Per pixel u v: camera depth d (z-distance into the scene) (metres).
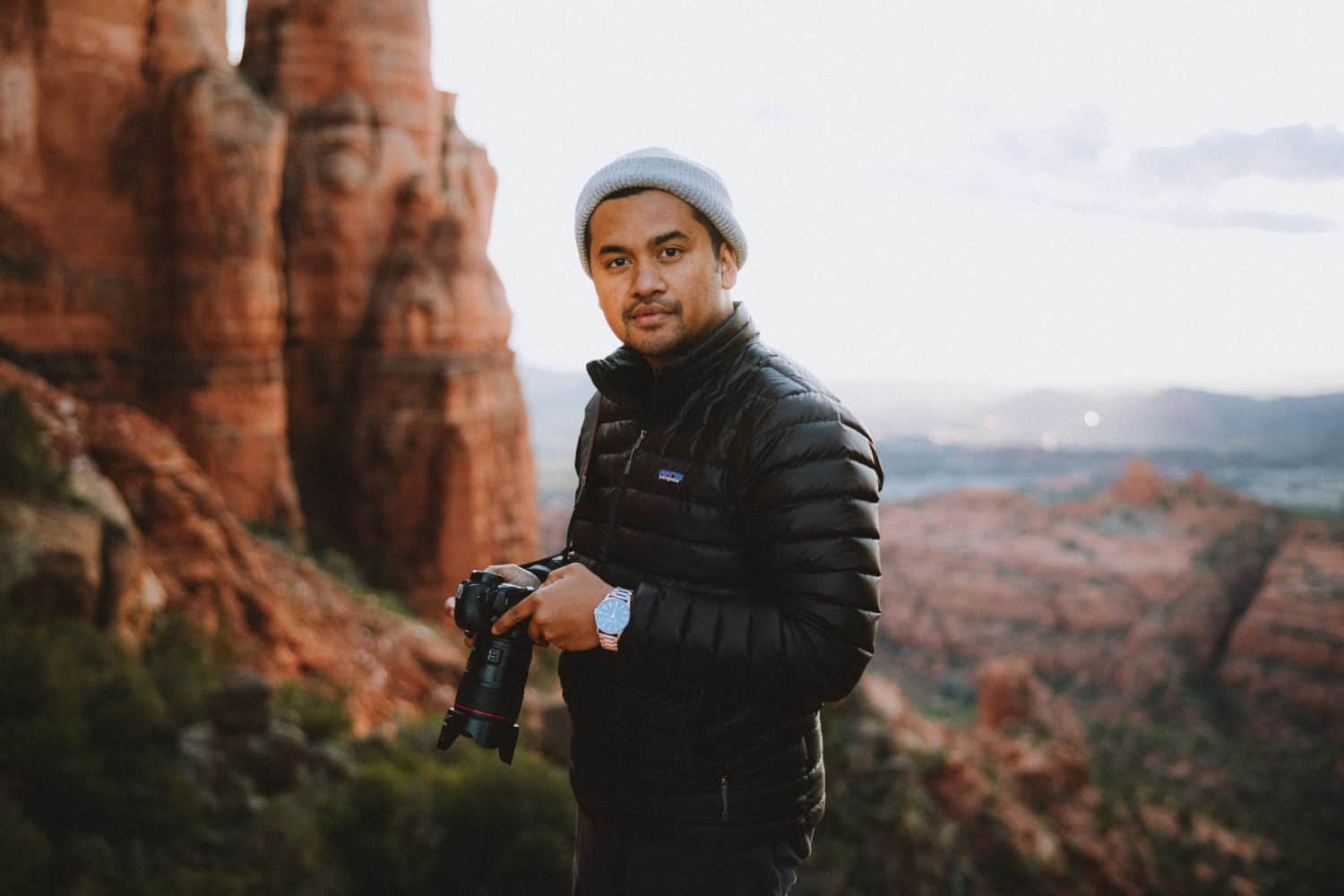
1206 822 52.16
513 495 32.69
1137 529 159.62
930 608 148.75
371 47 29.52
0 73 21.31
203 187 23.48
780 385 1.57
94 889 6.51
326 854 8.57
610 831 1.63
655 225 1.57
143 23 23.47
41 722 7.54
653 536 1.62
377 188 29.56
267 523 24.14
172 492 16.28
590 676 1.65
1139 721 121.75
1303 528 149.62
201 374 23.70
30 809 7.00
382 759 11.55
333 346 29.14
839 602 1.44
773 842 1.58
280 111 27.48
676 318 1.59
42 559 11.20
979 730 42.91
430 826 9.40
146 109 23.41
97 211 22.89
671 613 1.48
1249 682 124.81
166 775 8.07
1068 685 133.50
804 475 1.49
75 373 22.52
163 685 10.06
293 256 28.58
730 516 1.56
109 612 12.23
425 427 29.38
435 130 31.86
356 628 19.72
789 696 1.47
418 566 29.55
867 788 22.58
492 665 1.57
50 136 22.16
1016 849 28.02
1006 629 142.12
